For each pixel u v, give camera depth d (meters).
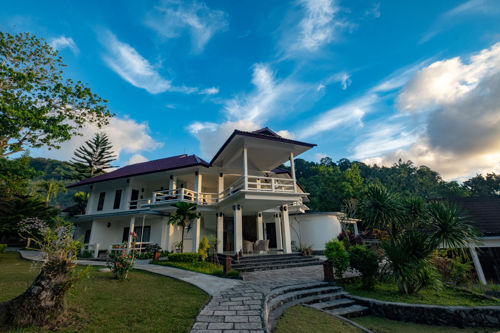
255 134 14.32
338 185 40.25
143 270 11.41
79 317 5.29
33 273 9.85
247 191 13.74
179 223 14.96
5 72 13.27
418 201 9.73
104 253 19.66
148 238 19.23
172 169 18.64
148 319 5.31
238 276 10.27
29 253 18.08
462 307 7.23
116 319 5.28
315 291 8.66
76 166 35.16
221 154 16.91
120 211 19.38
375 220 9.71
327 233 22.66
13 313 4.77
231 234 21.36
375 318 7.66
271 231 24.78
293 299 7.96
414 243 8.71
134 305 6.23
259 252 16.52
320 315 6.85
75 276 5.76
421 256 8.63
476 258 11.56
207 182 22.55
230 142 15.05
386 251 9.12
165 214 18.69
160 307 6.13
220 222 17.91
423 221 9.38
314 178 49.03
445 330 6.75
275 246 24.11
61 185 37.75
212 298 7.04
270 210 19.44
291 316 6.59
